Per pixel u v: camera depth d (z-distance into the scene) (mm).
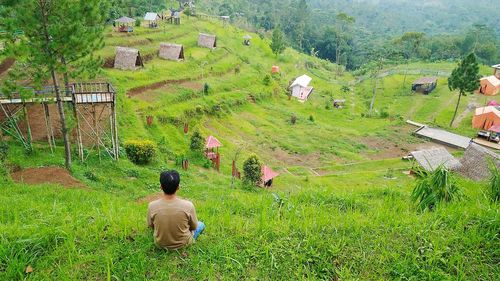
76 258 5848
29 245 5996
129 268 5688
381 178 33156
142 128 30547
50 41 17906
